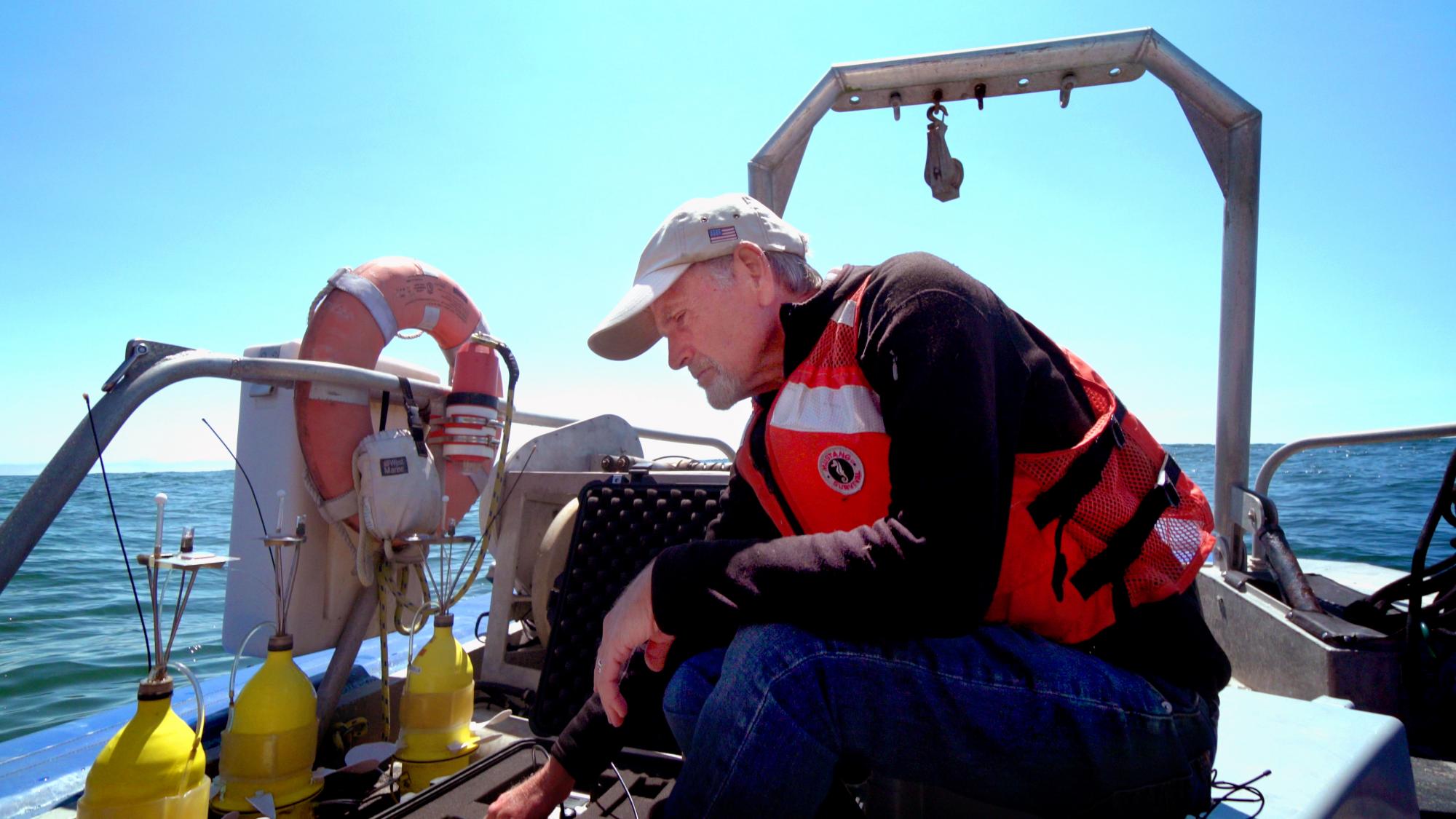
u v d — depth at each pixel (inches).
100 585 288.8
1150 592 43.7
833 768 39.8
